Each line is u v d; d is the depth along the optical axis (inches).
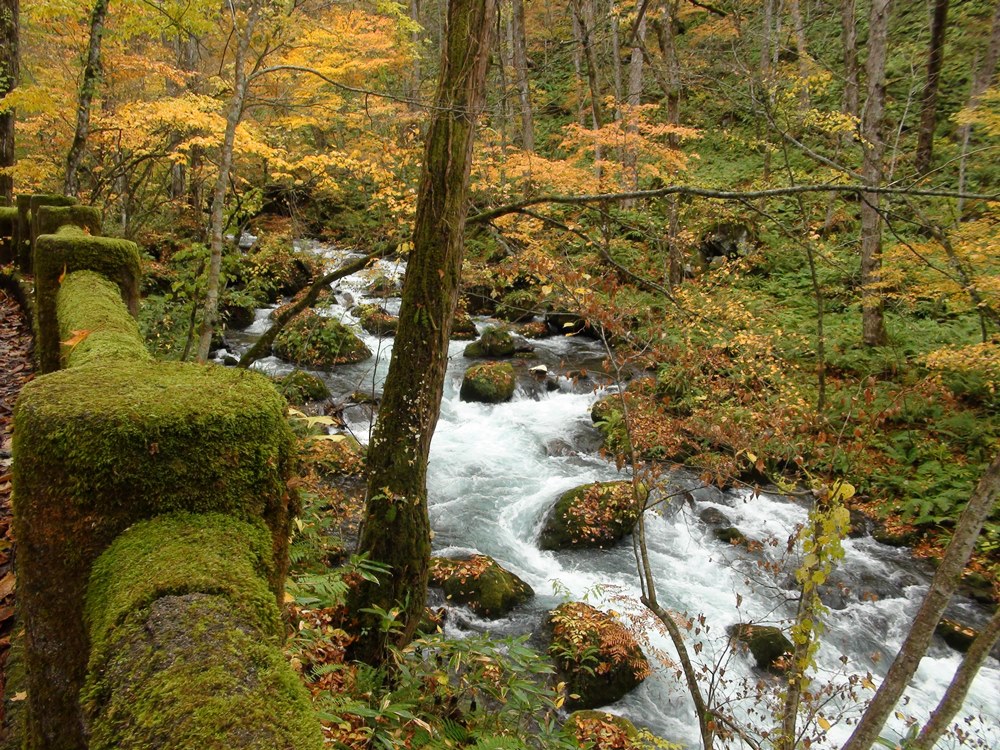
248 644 34.5
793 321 430.6
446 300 141.5
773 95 375.2
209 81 357.4
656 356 172.7
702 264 474.6
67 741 42.8
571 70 684.1
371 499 137.2
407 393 139.5
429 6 813.9
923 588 262.1
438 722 106.8
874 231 362.0
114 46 328.8
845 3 438.0
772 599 246.2
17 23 351.9
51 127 376.5
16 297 273.0
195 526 42.6
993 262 308.3
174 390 47.7
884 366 378.6
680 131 375.6
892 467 327.0
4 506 112.6
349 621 130.9
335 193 436.8
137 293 157.8
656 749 166.6
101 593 38.8
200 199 385.7
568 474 331.0
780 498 309.9
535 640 205.5
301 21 259.0
